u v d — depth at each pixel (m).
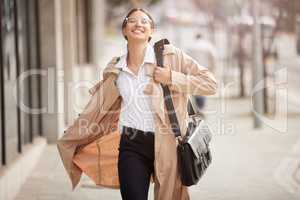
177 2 80.31
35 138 22.66
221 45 53.94
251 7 29.30
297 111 33.25
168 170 10.02
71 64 27.20
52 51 23.08
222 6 54.22
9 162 16.45
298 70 44.97
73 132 10.55
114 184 10.88
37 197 15.27
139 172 9.92
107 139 10.75
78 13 40.91
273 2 36.19
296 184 16.75
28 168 17.98
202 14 63.59
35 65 22.89
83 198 15.14
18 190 15.97
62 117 24.72
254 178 17.48
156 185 10.28
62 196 15.35
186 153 9.91
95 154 10.81
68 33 27.44
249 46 44.94
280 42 46.91
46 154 21.25
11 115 17.55
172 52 10.17
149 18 10.25
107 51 81.06
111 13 104.19
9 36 17.80
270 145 23.45
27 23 21.36
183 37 76.44
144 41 10.18
